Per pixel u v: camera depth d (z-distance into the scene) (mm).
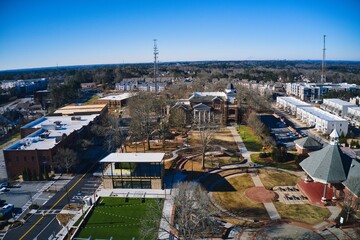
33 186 86688
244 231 60031
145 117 122250
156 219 62188
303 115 162250
